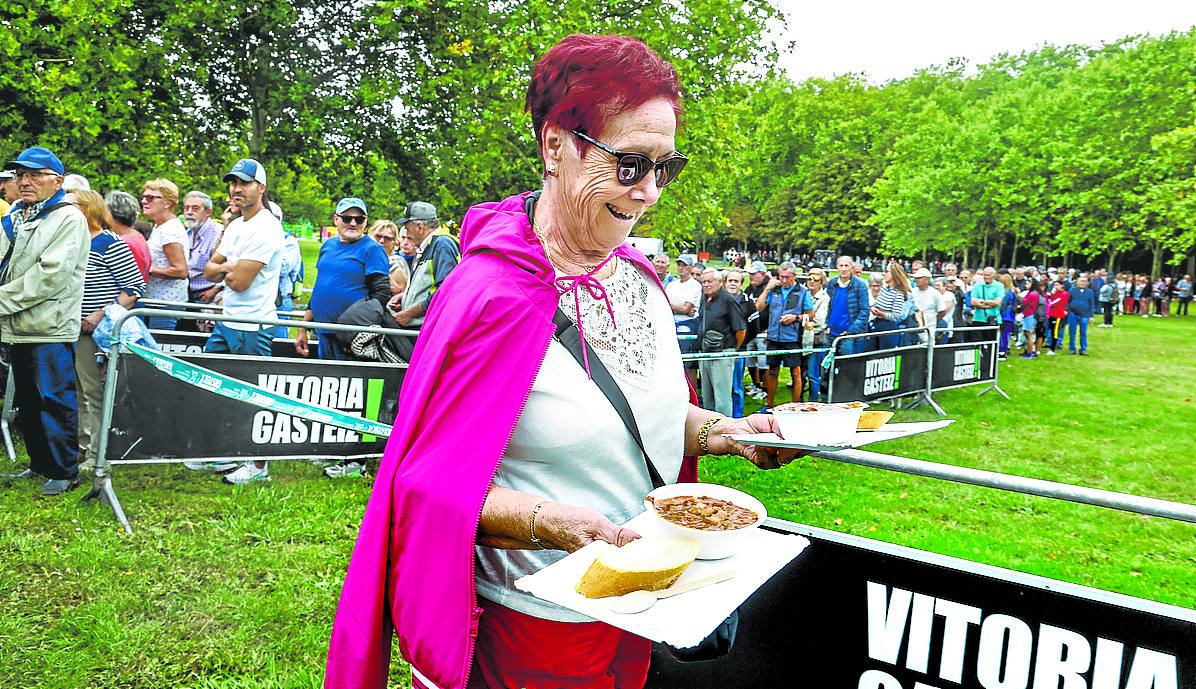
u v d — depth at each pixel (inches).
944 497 239.0
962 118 2691.9
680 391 55.9
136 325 203.8
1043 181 1941.4
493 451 44.7
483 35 479.5
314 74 528.4
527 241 49.2
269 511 184.1
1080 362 641.0
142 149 470.0
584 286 50.2
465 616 43.9
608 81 45.1
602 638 54.6
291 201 1823.3
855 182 2930.6
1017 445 326.0
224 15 484.4
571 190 47.7
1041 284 695.7
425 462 45.0
